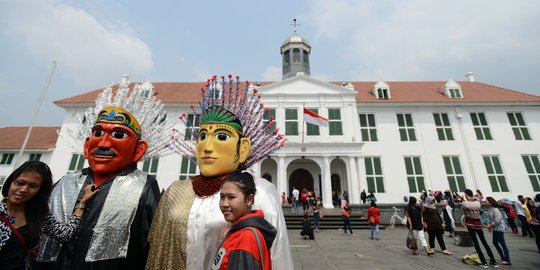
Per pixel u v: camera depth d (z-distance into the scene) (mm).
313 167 19609
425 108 19469
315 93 18781
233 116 2498
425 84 23234
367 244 9227
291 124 18141
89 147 2582
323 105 18578
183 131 17594
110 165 2490
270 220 2014
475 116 19125
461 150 18344
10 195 2141
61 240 2082
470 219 6535
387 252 7855
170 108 18484
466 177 17688
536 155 17953
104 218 2203
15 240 2053
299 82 19328
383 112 19516
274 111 18562
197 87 22438
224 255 1657
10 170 17078
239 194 1816
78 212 2211
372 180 17875
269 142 2867
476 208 6500
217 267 1653
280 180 16609
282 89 19188
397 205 14562
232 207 1798
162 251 2021
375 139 18891
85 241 2135
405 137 18844
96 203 2293
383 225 14195
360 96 20719
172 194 2271
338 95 18688
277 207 2135
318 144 17000
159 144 3246
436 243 9469
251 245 1605
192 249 1965
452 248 8453
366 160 18375
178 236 2008
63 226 2100
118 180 2465
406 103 19188
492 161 17984
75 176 2588
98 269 2072
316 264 6492
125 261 2225
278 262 1867
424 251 8008
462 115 19094
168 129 3307
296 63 22828
